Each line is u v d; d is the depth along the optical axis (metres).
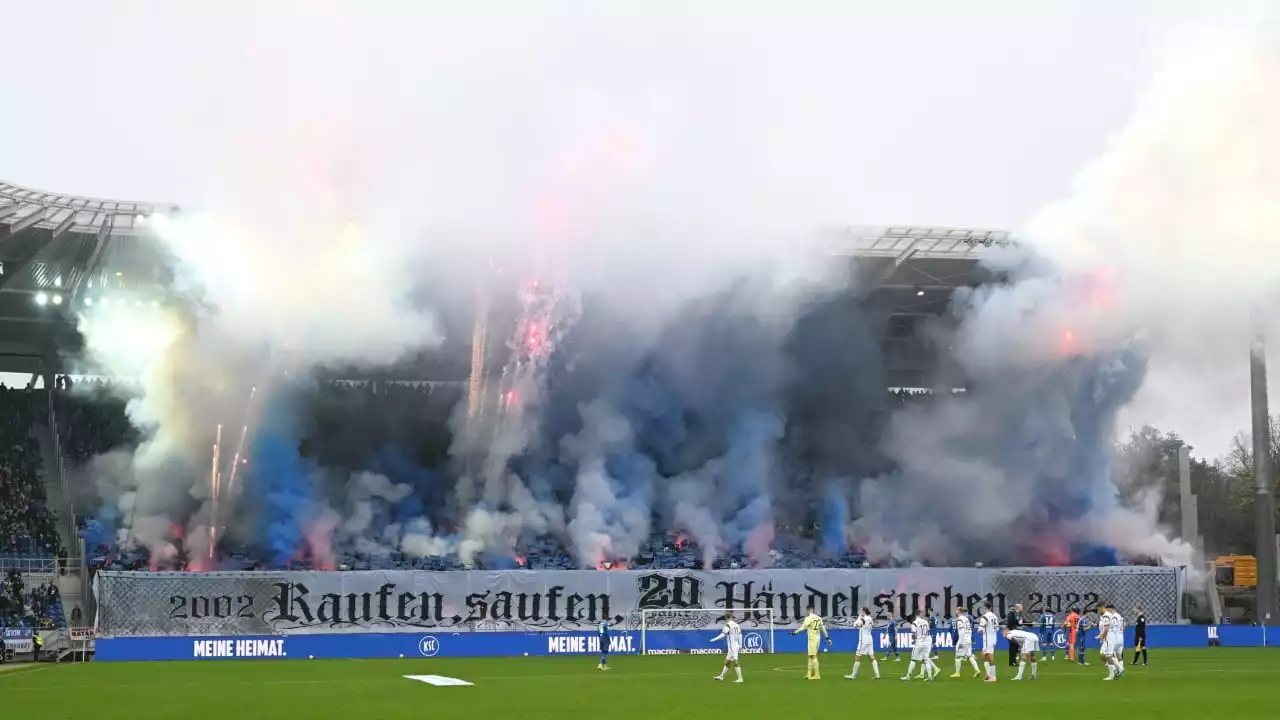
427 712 33.44
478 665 56.97
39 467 80.56
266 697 38.84
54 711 34.59
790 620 71.88
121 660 62.19
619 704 35.66
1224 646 74.56
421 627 68.06
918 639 47.19
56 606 69.81
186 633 65.00
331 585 67.25
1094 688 41.66
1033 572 74.94
